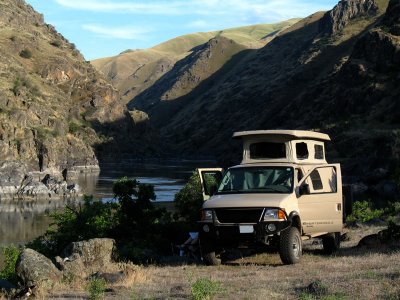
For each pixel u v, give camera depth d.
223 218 12.53
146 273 12.09
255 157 14.03
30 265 11.28
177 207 25.75
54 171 155.75
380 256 12.68
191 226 23.98
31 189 106.44
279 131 13.68
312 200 13.41
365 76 174.12
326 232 13.95
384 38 176.50
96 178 140.88
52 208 84.81
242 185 13.38
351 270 11.03
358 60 183.75
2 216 74.50
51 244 25.17
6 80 192.62
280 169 13.34
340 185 14.27
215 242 12.62
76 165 180.38
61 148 178.25
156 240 21.52
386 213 32.53
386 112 146.50
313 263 12.53
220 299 8.70
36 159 155.12
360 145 126.38
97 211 24.09
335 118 174.62
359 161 117.12
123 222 22.97
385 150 110.31
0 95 170.75
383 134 123.75
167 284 10.73
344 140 132.88
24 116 161.25
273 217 12.18
